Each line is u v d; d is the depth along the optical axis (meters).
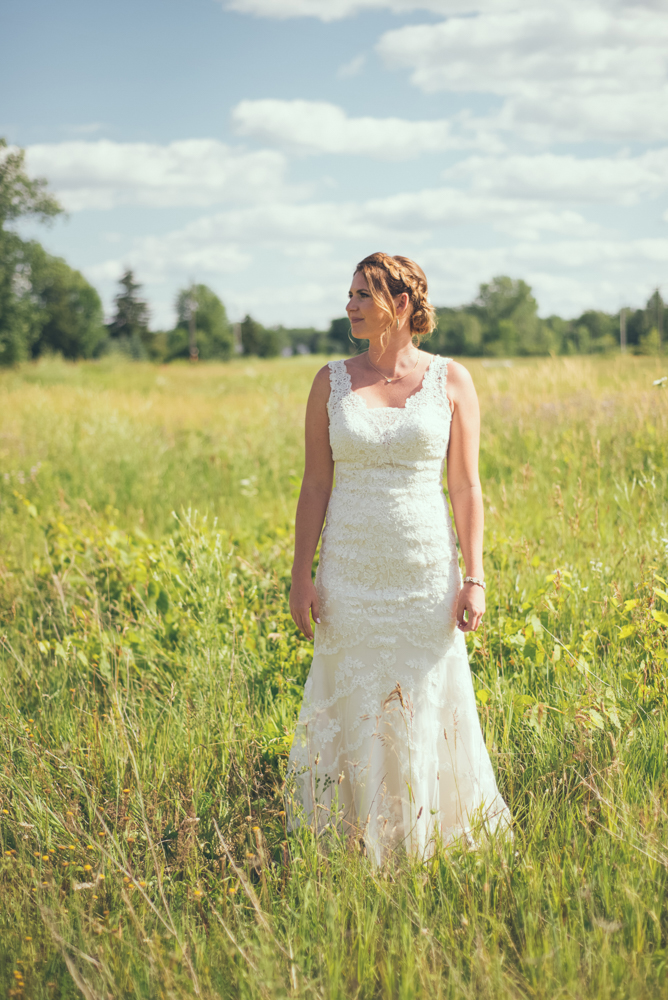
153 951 1.80
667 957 1.76
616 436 6.70
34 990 1.80
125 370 35.25
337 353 113.62
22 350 36.19
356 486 2.29
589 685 2.65
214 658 3.25
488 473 6.76
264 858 2.19
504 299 104.62
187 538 3.93
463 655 2.40
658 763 2.42
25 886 2.12
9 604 4.28
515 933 1.93
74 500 7.14
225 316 100.12
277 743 2.71
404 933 1.86
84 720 2.98
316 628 2.43
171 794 2.52
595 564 3.69
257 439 8.95
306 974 1.81
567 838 2.14
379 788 2.30
